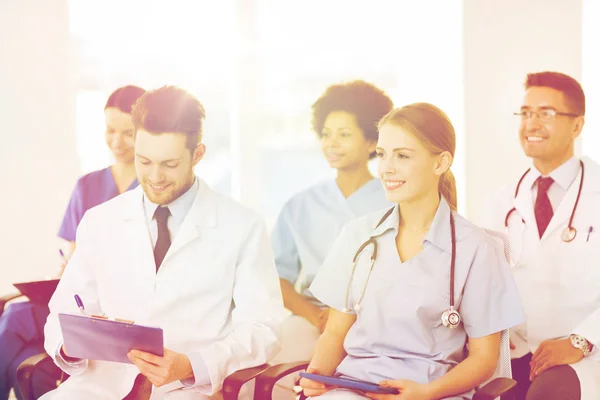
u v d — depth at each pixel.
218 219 2.10
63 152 2.99
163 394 1.98
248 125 3.05
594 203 2.33
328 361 1.88
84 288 2.12
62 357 1.97
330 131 2.75
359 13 2.95
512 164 2.79
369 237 1.90
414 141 1.78
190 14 3.04
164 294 2.03
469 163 2.83
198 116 2.07
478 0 2.79
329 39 2.99
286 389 2.46
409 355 1.76
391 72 2.94
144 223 2.09
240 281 2.06
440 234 1.80
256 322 2.00
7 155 2.96
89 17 2.99
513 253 2.44
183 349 2.01
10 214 2.98
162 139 2.01
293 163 3.04
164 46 3.04
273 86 3.04
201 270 2.04
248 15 3.02
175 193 2.07
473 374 1.70
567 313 2.35
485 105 2.81
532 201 2.44
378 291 1.82
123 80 3.03
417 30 2.89
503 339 1.78
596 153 2.68
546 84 2.39
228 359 1.89
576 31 2.70
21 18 2.94
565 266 2.35
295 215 2.82
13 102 2.96
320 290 1.95
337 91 2.74
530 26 2.75
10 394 2.73
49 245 2.99
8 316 2.48
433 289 1.76
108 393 1.99
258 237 2.10
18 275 2.98
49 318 2.08
